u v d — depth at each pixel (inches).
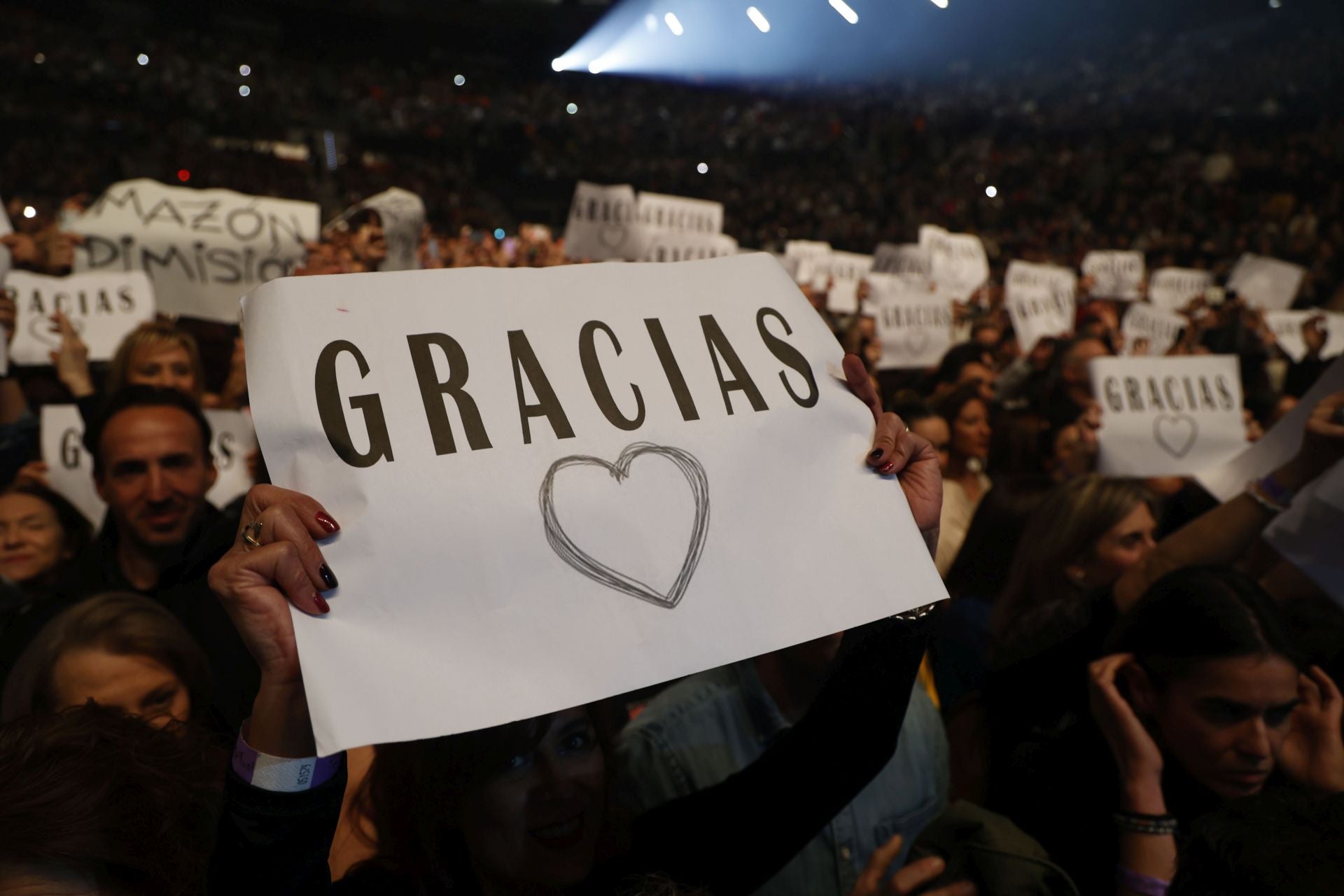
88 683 66.2
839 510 40.7
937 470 44.4
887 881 57.0
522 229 234.1
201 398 125.9
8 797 36.3
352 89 837.8
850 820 64.2
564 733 49.2
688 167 832.3
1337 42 784.3
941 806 69.8
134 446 94.5
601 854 52.1
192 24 887.7
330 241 165.3
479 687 34.2
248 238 168.2
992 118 889.5
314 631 33.2
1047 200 712.4
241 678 78.6
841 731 50.8
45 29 724.0
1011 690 79.5
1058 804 68.4
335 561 34.5
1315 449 80.4
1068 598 86.1
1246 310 226.8
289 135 761.6
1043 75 982.4
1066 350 155.7
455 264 224.2
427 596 34.9
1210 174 663.8
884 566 40.3
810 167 853.2
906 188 775.7
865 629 51.4
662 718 63.1
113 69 709.3
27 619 92.7
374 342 37.7
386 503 35.4
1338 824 37.5
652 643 36.4
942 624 93.4
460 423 37.3
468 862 47.5
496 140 833.5
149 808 38.4
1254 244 543.5
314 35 956.0
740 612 37.8
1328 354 215.6
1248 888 37.5
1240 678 59.9
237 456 130.8
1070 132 853.8
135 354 121.4
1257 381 179.0
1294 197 611.5
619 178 804.0
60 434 119.6
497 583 35.6
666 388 40.4
